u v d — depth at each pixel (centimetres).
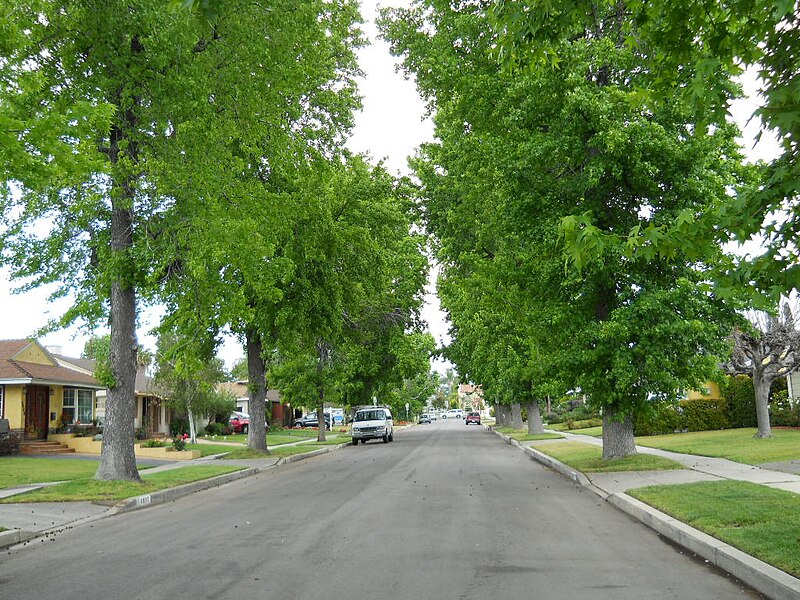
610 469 1595
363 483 1652
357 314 2986
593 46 1491
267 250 1652
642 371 1555
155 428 4594
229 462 2456
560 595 639
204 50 1470
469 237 2784
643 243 625
